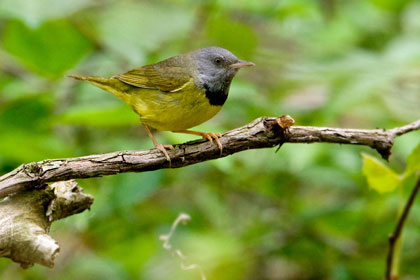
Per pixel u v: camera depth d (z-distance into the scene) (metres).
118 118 10.17
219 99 9.97
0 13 11.30
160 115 9.70
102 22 12.46
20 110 10.89
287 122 7.57
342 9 15.39
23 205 6.85
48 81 12.12
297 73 12.83
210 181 13.01
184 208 12.73
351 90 11.63
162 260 13.88
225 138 7.70
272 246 12.42
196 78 9.70
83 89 11.92
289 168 12.53
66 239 13.38
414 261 11.95
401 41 13.06
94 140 12.26
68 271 13.20
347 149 12.73
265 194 13.09
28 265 6.55
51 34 11.71
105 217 11.51
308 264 12.66
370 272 11.60
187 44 12.93
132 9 12.92
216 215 13.02
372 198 12.08
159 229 12.39
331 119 12.04
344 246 12.20
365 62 12.34
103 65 12.71
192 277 12.98
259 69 15.37
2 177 6.83
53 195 7.08
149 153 7.50
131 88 9.95
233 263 12.92
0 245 6.41
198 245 13.06
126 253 12.88
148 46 12.47
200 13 12.80
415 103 13.59
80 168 7.08
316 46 14.72
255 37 12.81
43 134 10.94
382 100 13.34
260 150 12.85
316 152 11.55
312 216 11.85
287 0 13.27
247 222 14.00
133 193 10.47
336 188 14.44
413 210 11.79
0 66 13.64
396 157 14.02
